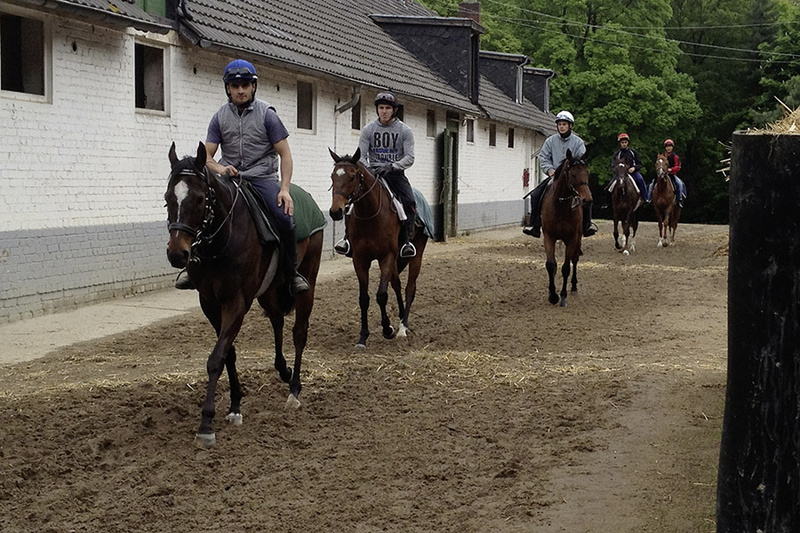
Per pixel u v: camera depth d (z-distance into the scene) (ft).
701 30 170.71
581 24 146.10
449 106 76.79
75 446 18.83
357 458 18.47
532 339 31.45
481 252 68.39
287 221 21.29
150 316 35.65
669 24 171.83
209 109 46.68
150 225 42.06
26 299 34.35
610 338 31.53
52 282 35.70
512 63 114.62
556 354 28.68
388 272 29.81
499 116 94.63
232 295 19.34
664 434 19.76
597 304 39.83
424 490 16.67
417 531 14.80
